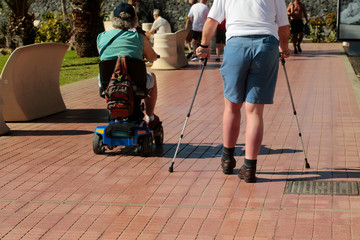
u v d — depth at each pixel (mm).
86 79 16047
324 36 30031
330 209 5066
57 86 10586
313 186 5727
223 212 5090
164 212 5137
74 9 23469
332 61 18891
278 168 6406
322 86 13023
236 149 7328
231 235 4574
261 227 4711
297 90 12484
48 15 29547
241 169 5988
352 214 4930
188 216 5016
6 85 9336
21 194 5738
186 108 10594
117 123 7012
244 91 5875
